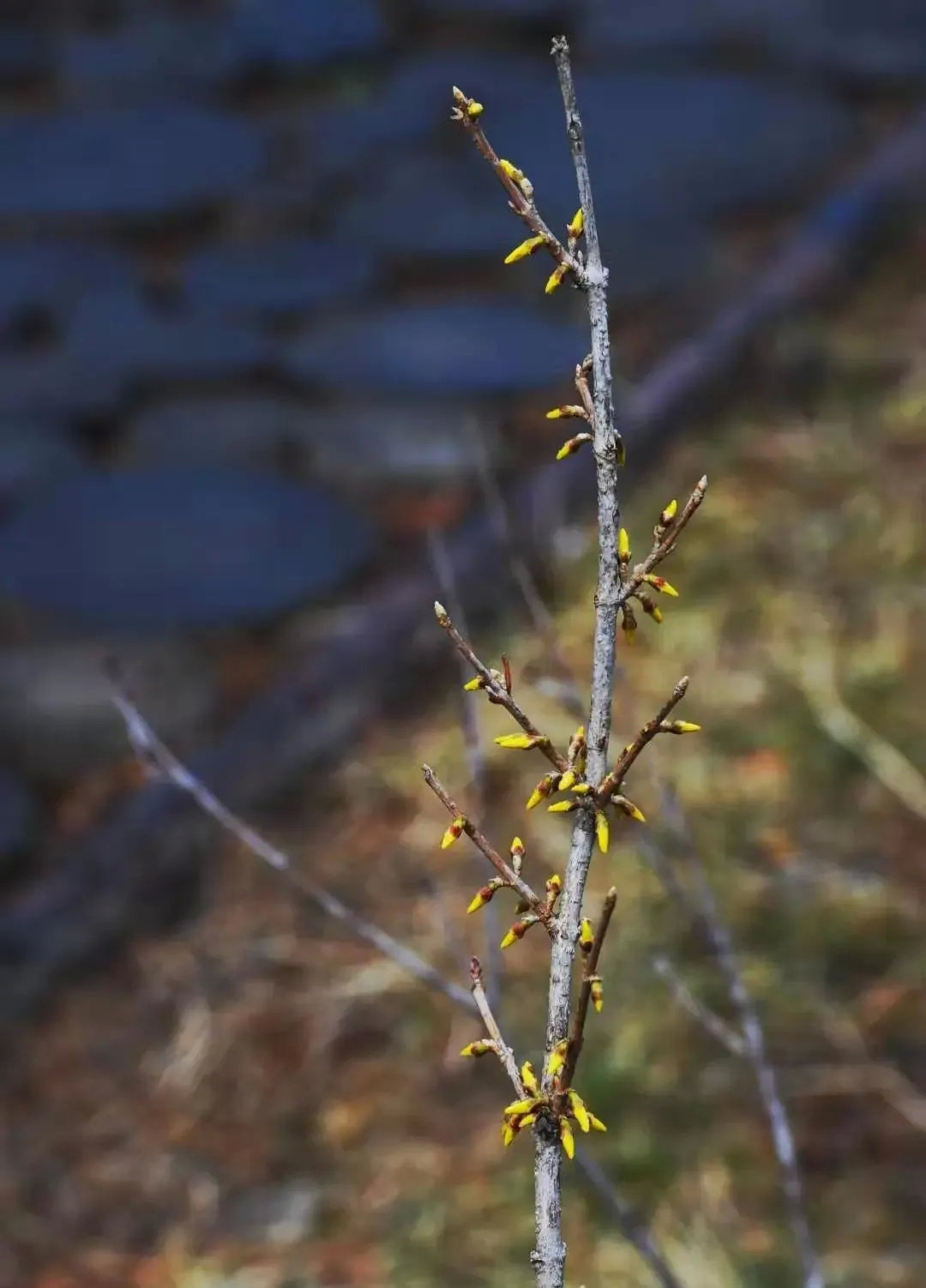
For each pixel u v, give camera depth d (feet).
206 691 16.67
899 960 12.13
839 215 21.48
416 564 17.61
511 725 14.75
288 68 29.12
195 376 21.67
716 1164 10.94
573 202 24.07
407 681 15.96
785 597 15.75
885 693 14.44
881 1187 10.72
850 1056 11.51
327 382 21.21
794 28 27.35
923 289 20.36
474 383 20.68
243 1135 12.19
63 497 19.69
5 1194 11.99
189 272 23.95
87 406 21.26
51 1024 13.47
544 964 12.69
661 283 22.02
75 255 24.70
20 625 17.74
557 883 4.45
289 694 15.87
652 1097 11.42
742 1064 11.50
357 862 14.17
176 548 18.63
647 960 12.25
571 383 20.35
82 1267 11.35
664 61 27.30
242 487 19.52
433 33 29.53
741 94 25.90
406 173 25.61
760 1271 10.19
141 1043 13.10
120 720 16.35
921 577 15.70
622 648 15.49
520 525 17.02
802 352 19.31
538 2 28.99
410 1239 11.05
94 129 27.86
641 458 18.13
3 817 15.51
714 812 13.41
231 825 8.40
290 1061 12.66
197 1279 11.04
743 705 14.55
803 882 12.77
